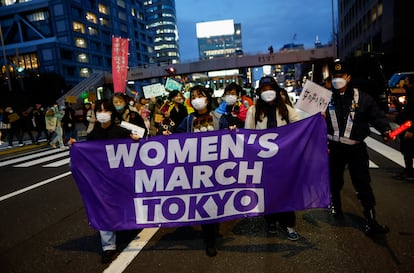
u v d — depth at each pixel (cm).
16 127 1461
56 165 894
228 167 337
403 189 493
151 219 341
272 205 339
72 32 6819
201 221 338
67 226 433
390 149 814
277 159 336
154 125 659
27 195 599
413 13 2959
